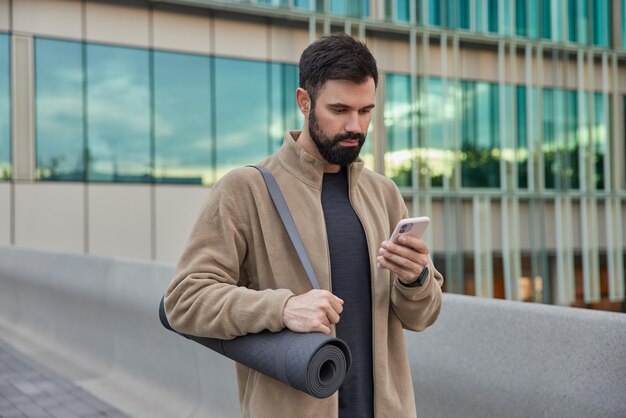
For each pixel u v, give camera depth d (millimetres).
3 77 13234
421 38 14906
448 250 15031
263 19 15148
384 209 1713
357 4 14500
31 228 13383
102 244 13930
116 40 14094
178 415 4027
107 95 14023
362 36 14508
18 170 13328
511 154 15953
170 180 14500
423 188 14820
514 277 15875
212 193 1532
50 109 13602
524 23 16250
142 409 4336
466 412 2461
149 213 14320
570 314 2145
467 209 15414
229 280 1456
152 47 14367
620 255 17516
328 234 1541
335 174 1619
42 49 13539
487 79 15789
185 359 4125
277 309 1307
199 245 1479
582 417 2051
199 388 3969
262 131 15195
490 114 15789
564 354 2139
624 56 17438
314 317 1277
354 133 1443
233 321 1354
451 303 2561
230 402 3648
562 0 16750
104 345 5312
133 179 14211
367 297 1552
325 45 1442
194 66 14680
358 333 1524
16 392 4918
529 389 2230
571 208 16812
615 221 17406
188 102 14641
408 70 14797
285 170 1574
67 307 6109
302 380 1230
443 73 15203
